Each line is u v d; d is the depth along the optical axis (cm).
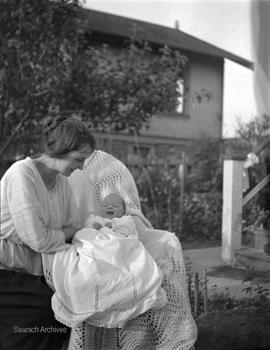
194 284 339
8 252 223
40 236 220
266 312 312
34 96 529
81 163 231
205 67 1266
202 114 1152
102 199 298
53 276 220
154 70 604
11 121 550
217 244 573
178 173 781
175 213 676
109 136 795
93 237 237
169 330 238
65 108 577
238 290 338
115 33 1029
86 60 583
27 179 222
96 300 219
